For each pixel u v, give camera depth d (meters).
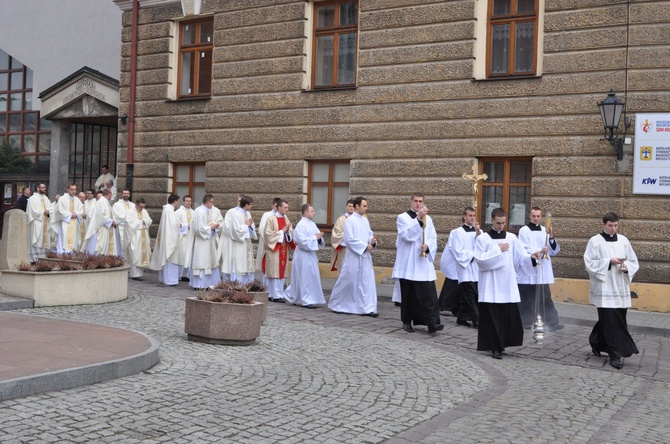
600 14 16.39
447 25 18.31
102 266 14.48
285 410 7.25
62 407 6.86
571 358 11.11
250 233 18.08
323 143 20.25
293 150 20.78
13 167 31.11
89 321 11.99
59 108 26.25
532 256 12.26
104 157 28.05
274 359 9.78
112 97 24.92
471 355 11.11
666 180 15.71
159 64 23.47
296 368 9.27
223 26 22.19
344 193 20.28
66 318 12.20
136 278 20.23
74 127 27.20
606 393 8.82
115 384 7.87
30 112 31.25
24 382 7.13
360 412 7.35
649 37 15.92
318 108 20.36
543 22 17.11
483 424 7.19
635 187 15.96
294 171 20.77
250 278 18.41
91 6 29.92
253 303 10.82
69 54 30.45
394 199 19.06
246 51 21.73
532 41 17.50
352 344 11.27
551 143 16.92
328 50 20.69
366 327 13.38
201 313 10.64
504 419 7.41
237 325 10.56
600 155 16.39
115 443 5.98
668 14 15.76
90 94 25.38
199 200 23.06
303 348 10.70
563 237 16.75
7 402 6.89
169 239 18.75
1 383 6.93
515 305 11.12
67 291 13.66
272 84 21.22
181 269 19.95
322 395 7.93
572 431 7.09
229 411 7.10
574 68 16.69
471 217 14.12
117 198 24.16
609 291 10.72
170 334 11.22
